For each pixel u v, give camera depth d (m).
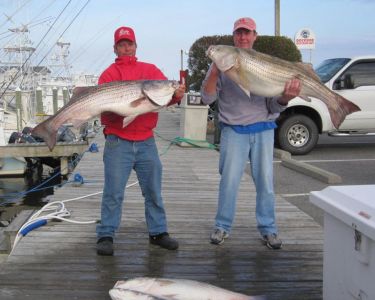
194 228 5.02
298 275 3.82
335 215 2.51
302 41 15.31
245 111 4.15
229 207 4.45
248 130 4.20
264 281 3.71
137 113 3.80
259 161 4.27
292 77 3.73
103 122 4.10
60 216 5.21
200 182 7.57
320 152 11.00
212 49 3.62
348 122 10.26
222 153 4.32
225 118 4.21
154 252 4.30
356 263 2.39
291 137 10.34
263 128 4.21
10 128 20.58
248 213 5.63
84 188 6.98
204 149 11.36
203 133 11.80
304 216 5.49
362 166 9.19
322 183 7.68
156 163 4.22
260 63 3.66
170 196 6.54
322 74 10.47
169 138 13.21
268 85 3.71
